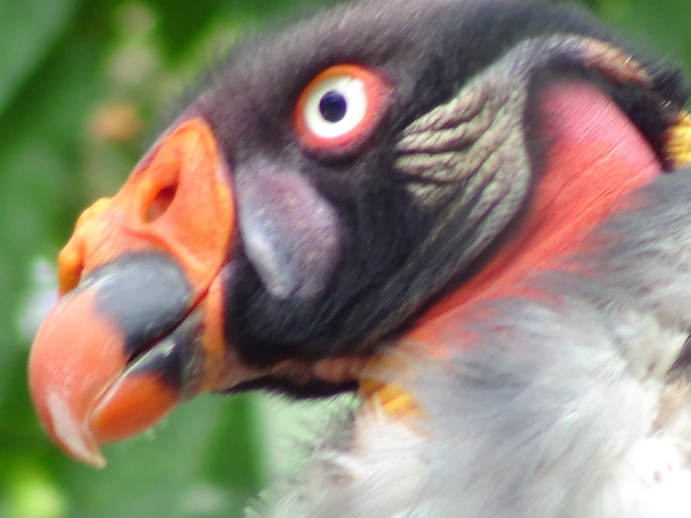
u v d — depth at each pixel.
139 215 1.87
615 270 1.83
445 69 1.86
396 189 1.86
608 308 1.83
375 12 1.86
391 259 1.86
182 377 1.86
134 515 1.99
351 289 1.86
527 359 1.83
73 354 1.85
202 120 1.87
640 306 1.83
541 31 1.86
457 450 1.83
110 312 1.85
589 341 1.83
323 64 1.86
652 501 1.81
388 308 1.86
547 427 1.82
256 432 1.98
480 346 1.83
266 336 1.86
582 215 1.85
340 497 1.84
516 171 1.85
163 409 1.86
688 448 1.82
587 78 1.86
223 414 1.99
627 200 1.84
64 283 1.87
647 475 1.82
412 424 1.83
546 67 1.85
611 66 1.86
